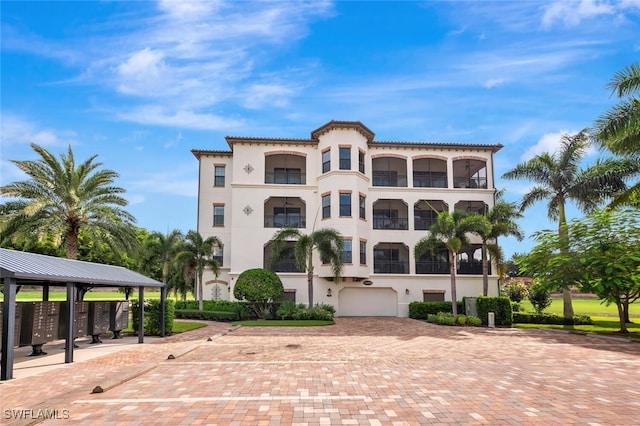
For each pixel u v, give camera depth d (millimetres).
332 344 16000
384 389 8656
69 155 23781
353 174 32000
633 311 39219
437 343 16594
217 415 6863
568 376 10094
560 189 29047
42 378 9766
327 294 31781
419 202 35188
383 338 18219
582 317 27484
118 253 25969
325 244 27141
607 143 19656
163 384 9055
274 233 32438
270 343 16234
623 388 8844
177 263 30234
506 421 6602
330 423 6484
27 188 22391
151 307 19031
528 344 16453
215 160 34625
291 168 35469
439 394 8250
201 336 18703
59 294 40906
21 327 12602
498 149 34719
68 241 24047
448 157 34500
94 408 7258
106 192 25188
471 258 34781
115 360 12266
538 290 22672
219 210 34156
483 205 35094
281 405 7449
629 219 20750
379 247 35250
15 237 22125
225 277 33125
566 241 22172
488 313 25328
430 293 32875
